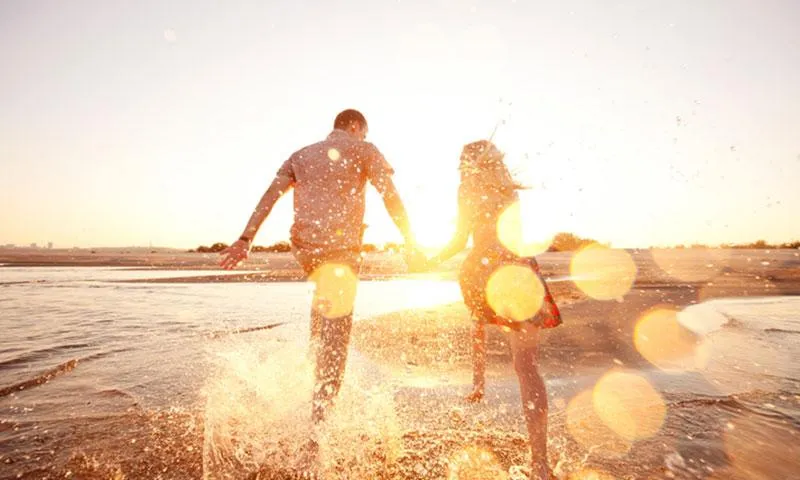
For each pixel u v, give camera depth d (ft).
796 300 24.57
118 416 7.52
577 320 17.48
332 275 7.20
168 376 9.79
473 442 6.67
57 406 8.01
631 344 13.32
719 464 5.89
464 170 7.42
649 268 54.08
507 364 11.20
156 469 5.74
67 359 11.18
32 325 16.24
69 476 5.53
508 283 6.38
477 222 7.06
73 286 33.60
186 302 23.66
